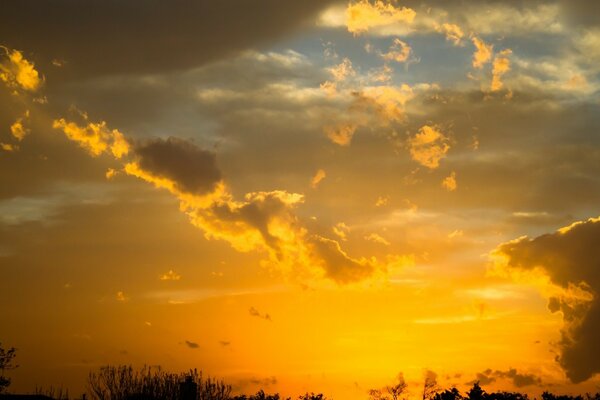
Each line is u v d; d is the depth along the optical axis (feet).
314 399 326.65
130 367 224.12
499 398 315.17
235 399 309.01
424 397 318.86
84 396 220.23
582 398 314.55
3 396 220.43
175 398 218.18
